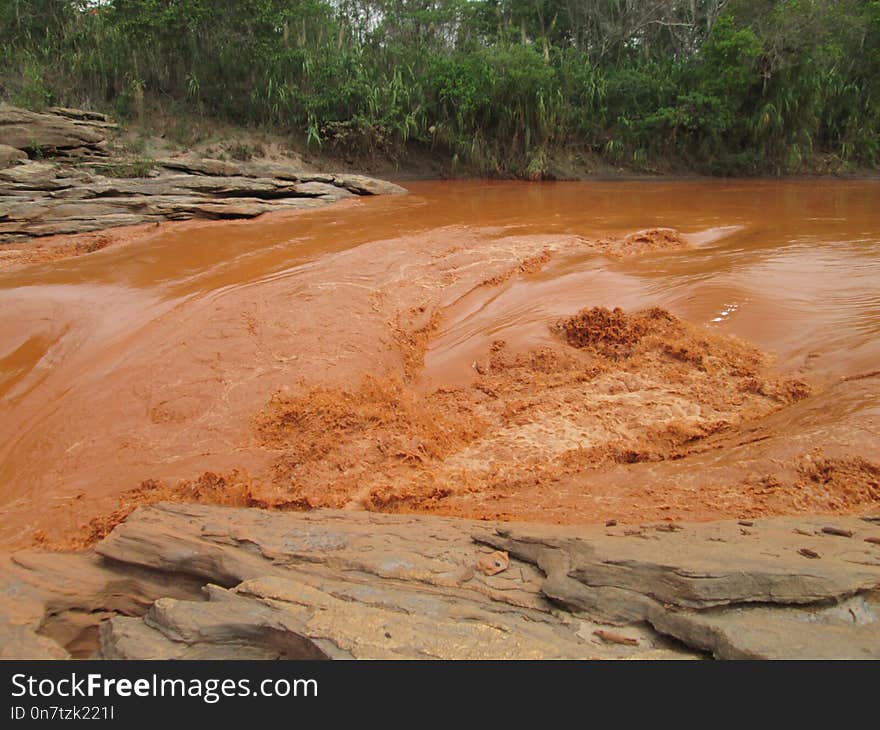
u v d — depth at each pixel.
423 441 7.18
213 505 5.88
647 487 6.03
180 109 27.91
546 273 11.27
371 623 3.74
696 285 10.38
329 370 8.25
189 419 7.54
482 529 5.11
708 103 31.47
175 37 27.92
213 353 8.58
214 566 4.69
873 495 5.49
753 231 14.91
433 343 9.39
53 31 28.03
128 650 3.78
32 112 21.02
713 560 3.97
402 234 14.30
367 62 31.22
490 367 8.84
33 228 14.56
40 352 8.92
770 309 9.57
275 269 11.37
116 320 9.49
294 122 29.28
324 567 4.53
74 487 6.56
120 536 5.18
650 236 13.61
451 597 4.14
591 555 4.21
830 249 12.45
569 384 8.39
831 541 4.38
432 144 30.73
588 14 37.56
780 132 32.19
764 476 5.88
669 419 7.44
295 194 20.30
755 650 3.31
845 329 8.86
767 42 31.03
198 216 16.80
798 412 7.07
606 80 33.25
